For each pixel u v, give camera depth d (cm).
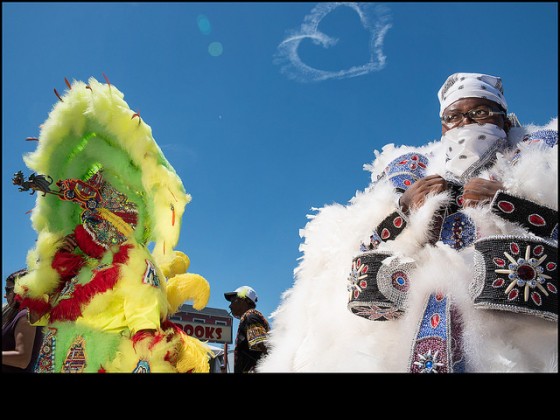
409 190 159
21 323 258
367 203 174
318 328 168
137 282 249
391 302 144
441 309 134
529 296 124
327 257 187
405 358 136
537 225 134
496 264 128
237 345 388
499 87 169
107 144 277
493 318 130
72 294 246
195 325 548
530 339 128
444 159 174
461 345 128
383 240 161
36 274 255
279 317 195
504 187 141
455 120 164
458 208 154
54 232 266
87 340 236
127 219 275
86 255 264
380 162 196
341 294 171
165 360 241
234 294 443
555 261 126
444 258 141
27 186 258
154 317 243
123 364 232
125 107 277
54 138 272
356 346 153
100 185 273
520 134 164
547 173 136
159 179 278
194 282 295
